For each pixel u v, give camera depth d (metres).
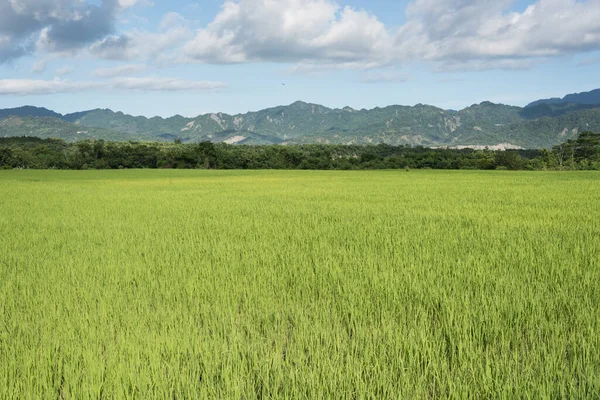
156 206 17.25
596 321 4.07
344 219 12.15
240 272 6.40
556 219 11.65
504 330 4.01
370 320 4.34
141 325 4.20
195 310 4.71
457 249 7.68
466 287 5.46
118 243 9.07
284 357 3.66
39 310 4.82
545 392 2.88
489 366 3.25
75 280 6.09
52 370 3.47
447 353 3.66
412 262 6.64
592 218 11.68
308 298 5.04
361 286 5.43
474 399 2.93
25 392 3.07
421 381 3.10
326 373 3.19
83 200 20.64
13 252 8.29
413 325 4.14
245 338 4.02
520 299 4.72
